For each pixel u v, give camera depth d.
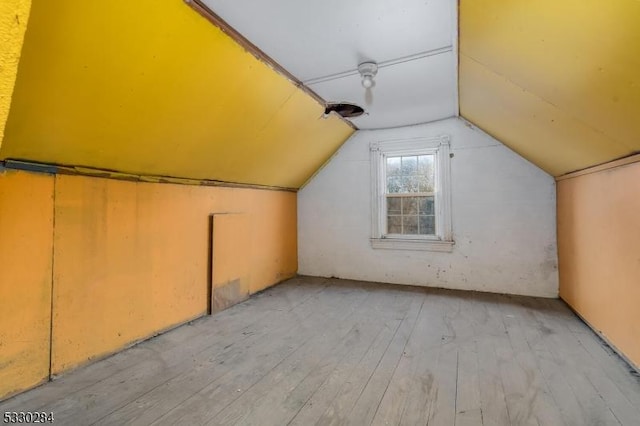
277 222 4.40
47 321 1.99
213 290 3.24
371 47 2.22
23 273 1.88
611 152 2.11
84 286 2.19
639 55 1.15
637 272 2.03
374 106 3.46
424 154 4.23
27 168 1.88
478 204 3.90
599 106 1.67
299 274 4.86
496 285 3.85
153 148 2.38
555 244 3.60
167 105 2.11
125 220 2.46
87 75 1.63
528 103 2.22
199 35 1.82
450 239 4.02
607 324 2.43
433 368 2.14
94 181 2.25
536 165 3.64
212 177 3.19
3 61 0.80
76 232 2.14
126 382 1.99
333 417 1.66
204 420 1.64
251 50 2.15
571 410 1.69
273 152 3.50
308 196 4.82
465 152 3.94
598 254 2.57
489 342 2.52
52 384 1.96
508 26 1.52
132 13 1.50
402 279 4.30
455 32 1.99
